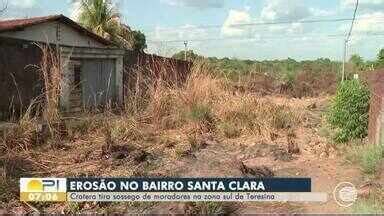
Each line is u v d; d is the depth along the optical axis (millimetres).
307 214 7188
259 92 21750
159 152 10711
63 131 11625
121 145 10867
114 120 12766
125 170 9375
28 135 10750
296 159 10266
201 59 15750
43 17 17594
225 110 13445
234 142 11789
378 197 7527
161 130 12812
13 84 12992
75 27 18812
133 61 17672
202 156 10414
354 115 11656
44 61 12305
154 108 13531
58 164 9797
